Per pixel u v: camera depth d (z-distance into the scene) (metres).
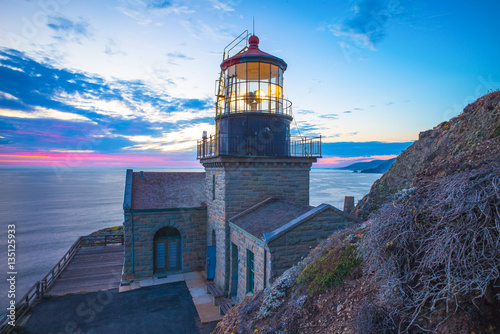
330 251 7.17
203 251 19.23
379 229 5.07
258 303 7.85
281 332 5.86
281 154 16.25
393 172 15.89
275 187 16.17
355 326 4.56
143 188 20.09
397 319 4.28
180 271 18.80
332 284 6.09
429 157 13.75
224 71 17.20
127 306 14.19
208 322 12.77
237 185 15.50
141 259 17.95
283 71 17.02
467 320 3.74
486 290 3.83
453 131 12.92
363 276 5.71
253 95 15.97
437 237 4.17
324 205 11.38
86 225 52.97
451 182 4.54
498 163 4.71
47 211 69.44
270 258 10.67
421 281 4.30
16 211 68.94
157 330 12.12
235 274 14.91
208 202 18.81
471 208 3.98
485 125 10.88
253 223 13.21
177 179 21.84
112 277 17.75
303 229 11.00
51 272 16.62
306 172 16.77
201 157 18.52
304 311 6.02
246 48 18.06
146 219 18.11
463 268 3.93
